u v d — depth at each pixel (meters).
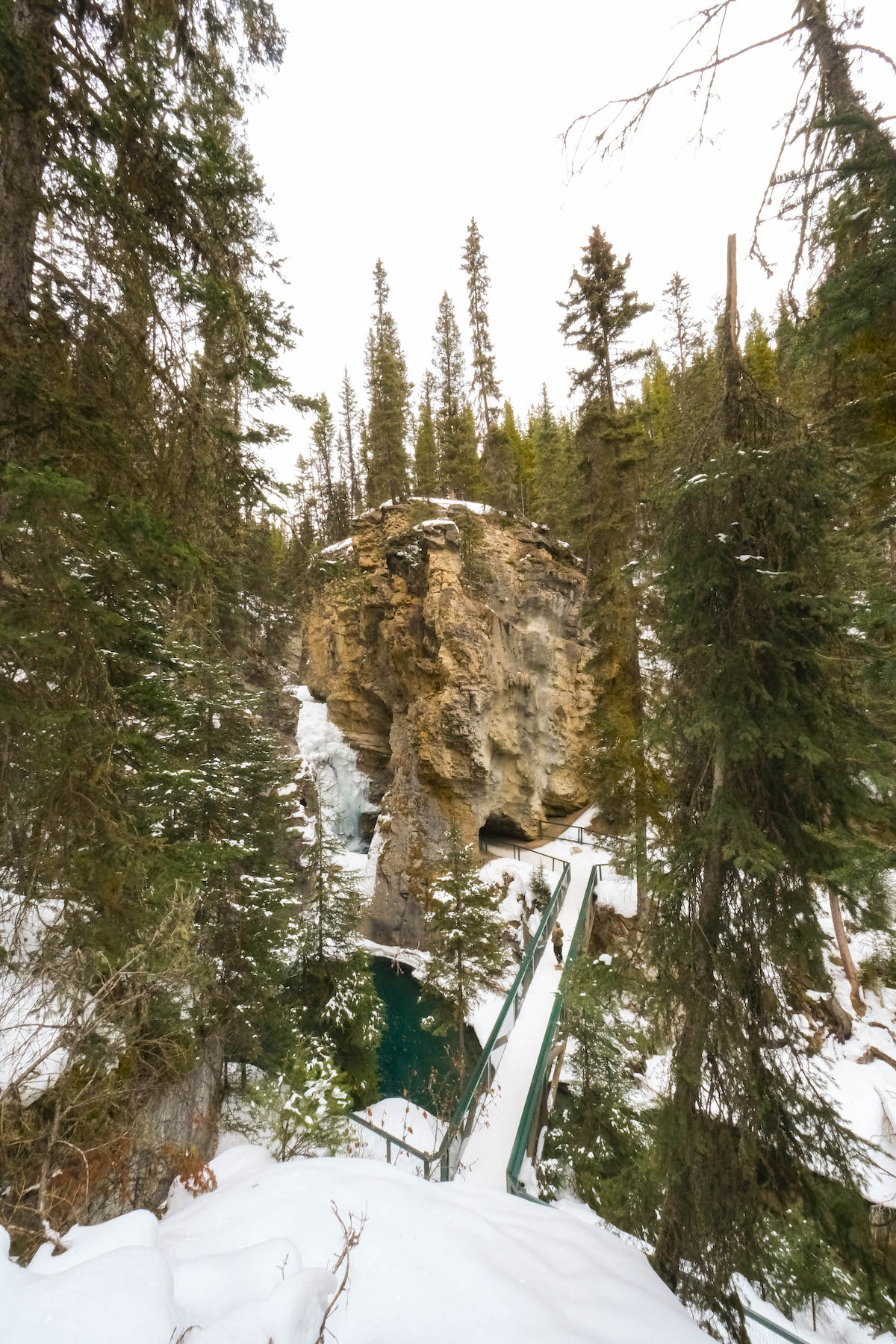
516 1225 4.45
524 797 27.05
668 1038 5.52
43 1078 4.22
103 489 4.64
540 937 16.94
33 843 4.84
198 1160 5.41
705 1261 4.89
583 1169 9.49
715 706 4.93
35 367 4.31
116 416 4.82
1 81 3.91
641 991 5.66
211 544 6.00
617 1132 9.83
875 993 13.02
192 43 5.36
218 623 8.25
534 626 27.45
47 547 4.33
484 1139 10.70
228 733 11.17
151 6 4.70
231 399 5.86
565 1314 3.34
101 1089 4.44
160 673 7.39
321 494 44.62
